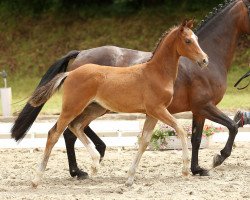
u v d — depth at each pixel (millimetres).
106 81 11859
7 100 22016
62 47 33531
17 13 36312
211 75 13070
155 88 11672
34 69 32438
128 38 33219
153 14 34469
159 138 16641
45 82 13594
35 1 36594
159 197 10953
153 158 15469
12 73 32250
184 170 11852
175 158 15414
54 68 13688
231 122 12969
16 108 25031
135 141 17312
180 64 12977
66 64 13867
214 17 13594
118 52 13680
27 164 15078
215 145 17547
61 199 10852
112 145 17312
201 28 13570
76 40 33781
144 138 11961
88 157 15891
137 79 11781
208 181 12477
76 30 34469
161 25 33625
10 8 36656
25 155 16484
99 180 12922
